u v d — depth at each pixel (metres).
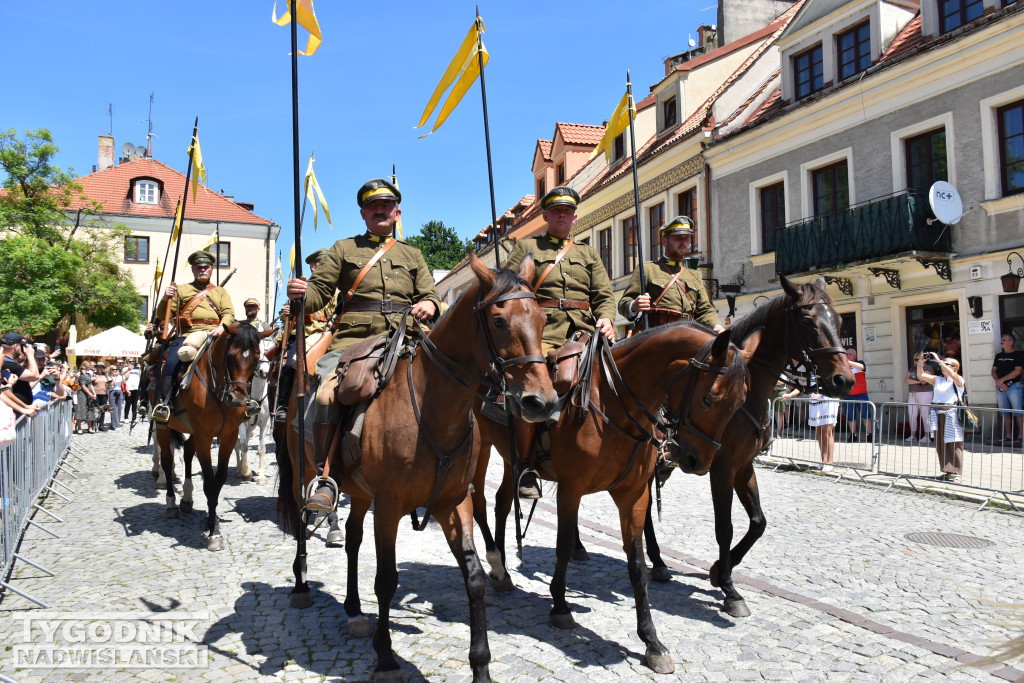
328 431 3.87
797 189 16.14
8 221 29.59
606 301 5.15
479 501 5.12
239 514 7.61
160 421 7.16
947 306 13.24
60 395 11.47
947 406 8.89
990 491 8.24
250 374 6.29
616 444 4.09
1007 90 11.99
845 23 15.30
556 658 3.86
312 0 4.68
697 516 7.38
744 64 20.27
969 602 4.73
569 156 27.41
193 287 8.53
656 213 21.61
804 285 4.98
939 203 12.38
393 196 4.58
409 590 5.06
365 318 4.46
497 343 3.08
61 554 6.00
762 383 4.86
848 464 10.05
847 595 4.88
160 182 37.75
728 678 3.61
